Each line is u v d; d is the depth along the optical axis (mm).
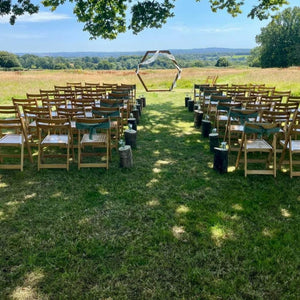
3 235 3145
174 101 12617
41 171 4844
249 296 2363
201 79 21406
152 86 19031
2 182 4434
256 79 19625
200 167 5027
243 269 2645
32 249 2926
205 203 3803
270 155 4801
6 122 4664
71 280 2535
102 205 3771
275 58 56875
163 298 2350
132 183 4406
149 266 2693
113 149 6082
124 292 2410
